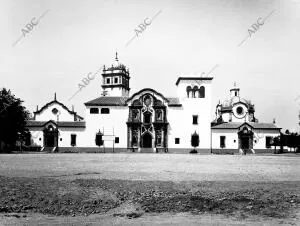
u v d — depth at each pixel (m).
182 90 76.94
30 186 18.31
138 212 14.88
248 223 13.20
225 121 85.06
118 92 97.94
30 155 53.75
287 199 16.52
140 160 41.00
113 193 17.33
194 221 13.47
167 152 74.62
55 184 18.92
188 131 75.56
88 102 76.25
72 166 30.62
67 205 15.61
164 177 22.58
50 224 13.03
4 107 66.69
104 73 99.94
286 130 81.00
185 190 18.05
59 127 75.81
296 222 13.39
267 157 54.06
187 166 31.78
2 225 12.83
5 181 19.56
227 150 75.50
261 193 17.59
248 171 27.33
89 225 12.91
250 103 89.44
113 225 12.91
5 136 68.69
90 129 75.75
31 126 75.56
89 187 18.36
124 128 75.88
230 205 15.62
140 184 19.38
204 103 76.19
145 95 76.19
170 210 15.10
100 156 52.00
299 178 22.97
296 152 76.50
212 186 19.08
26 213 14.61
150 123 75.56
